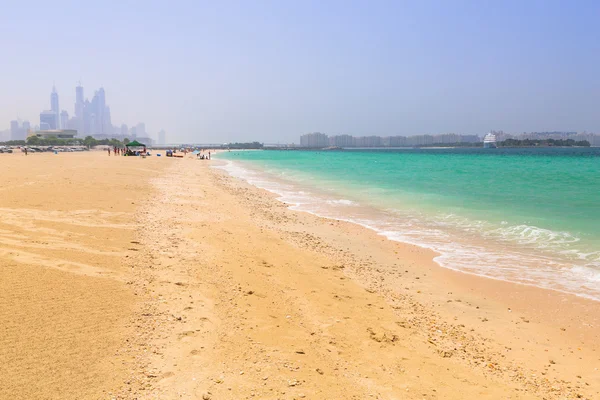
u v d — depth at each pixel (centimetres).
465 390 539
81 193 1892
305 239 1411
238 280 873
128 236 1141
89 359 496
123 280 777
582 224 1545
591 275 1025
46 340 526
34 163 4459
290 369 529
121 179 2881
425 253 1262
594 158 8944
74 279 743
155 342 560
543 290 941
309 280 954
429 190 2805
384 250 1302
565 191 2600
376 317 773
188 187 2812
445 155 12681
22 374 449
